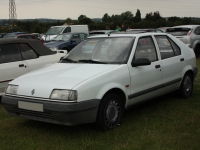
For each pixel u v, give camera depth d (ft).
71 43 51.65
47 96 13.60
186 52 20.97
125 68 15.69
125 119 16.71
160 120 16.43
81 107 13.29
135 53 16.65
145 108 18.90
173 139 13.69
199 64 39.19
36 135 14.75
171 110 18.33
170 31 48.80
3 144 13.71
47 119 13.79
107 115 14.66
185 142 13.28
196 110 18.17
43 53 23.97
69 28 69.15
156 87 17.61
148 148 12.78
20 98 14.38
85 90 13.52
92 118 13.91
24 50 22.79
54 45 49.03
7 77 20.98
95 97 13.89
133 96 16.02
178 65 19.65
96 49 17.52
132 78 15.92
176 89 20.03
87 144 13.24
